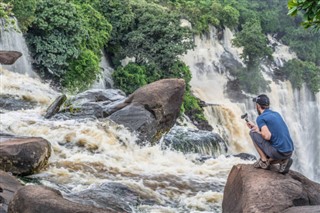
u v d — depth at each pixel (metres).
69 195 9.30
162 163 13.30
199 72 36.28
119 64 30.11
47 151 11.09
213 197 10.55
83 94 15.85
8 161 10.38
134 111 14.38
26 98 17.89
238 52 39.66
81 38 25.28
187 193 10.84
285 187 7.40
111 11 30.02
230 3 45.22
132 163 12.62
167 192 10.74
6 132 12.80
